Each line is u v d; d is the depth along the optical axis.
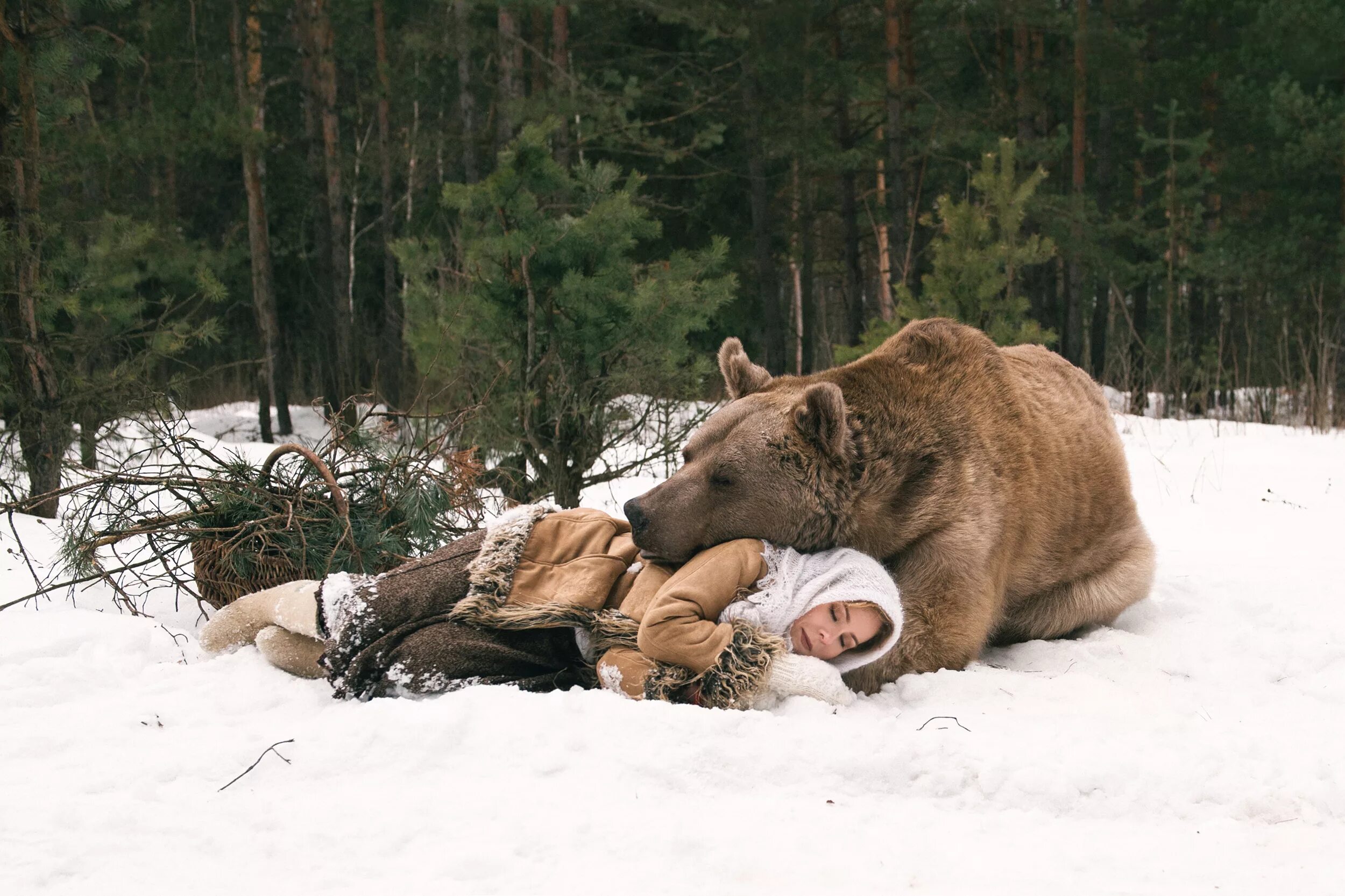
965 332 3.96
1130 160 22.33
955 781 2.60
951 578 3.51
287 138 20.80
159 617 4.24
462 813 2.35
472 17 15.30
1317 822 2.45
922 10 17.80
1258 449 9.66
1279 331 17.00
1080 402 4.35
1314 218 17.03
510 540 3.46
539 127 6.46
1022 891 2.08
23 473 6.88
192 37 15.23
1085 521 4.05
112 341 8.10
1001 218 11.04
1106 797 2.55
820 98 17.81
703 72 18.08
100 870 2.11
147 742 2.75
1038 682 3.34
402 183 23.27
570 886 2.06
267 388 15.09
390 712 2.82
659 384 6.97
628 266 6.73
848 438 3.49
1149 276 20.36
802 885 2.09
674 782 2.54
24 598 3.93
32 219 6.75
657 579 3.39
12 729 2.81
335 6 17.84
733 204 20.03
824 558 3.35
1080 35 17.39
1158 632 4.02
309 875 2.10
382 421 5.27
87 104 12.27
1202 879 2.15
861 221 25.44
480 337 6.71
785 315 30.25
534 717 2.78
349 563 4.25
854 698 3.21
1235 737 2.89
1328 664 3.59
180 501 4.35
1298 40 16.69
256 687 3.23
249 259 21.12
